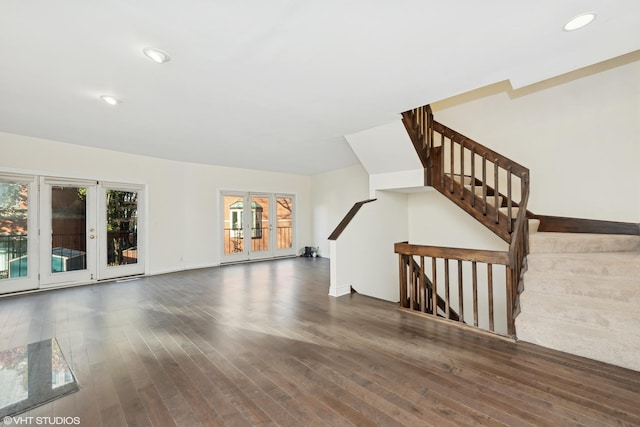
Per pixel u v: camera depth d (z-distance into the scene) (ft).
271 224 26.12
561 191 13.19
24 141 14.84
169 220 20.31
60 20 6.08
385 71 8.43
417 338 9.29
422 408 5.96
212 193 22.59
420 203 18.53
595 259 9.21
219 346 8.85
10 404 6.15
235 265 22.79
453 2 5.61
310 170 25.62
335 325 10.46
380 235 16.78
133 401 6.27
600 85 12.02
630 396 6.18
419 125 13.48
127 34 6.59
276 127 13.64
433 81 9.08
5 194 14.61
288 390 6.63
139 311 12.09
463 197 12.54
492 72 8.55
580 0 5.60
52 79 8.78
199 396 6.43
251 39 6.81
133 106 10.99
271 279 17.93
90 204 17.10
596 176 12.28
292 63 7.94
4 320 11.05
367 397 6.34
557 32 6.65
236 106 11.02
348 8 5.75
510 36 6.79
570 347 7.98
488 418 5.63
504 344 8.71
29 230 15.17
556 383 6.69
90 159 16.97
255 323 10.69
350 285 14.85
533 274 9.68
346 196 24.70
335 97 10.23
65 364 7.82
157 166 19.79
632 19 6.18
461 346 8.67
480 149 11.79
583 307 8.22
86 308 12.48
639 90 11.20
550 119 13.41
